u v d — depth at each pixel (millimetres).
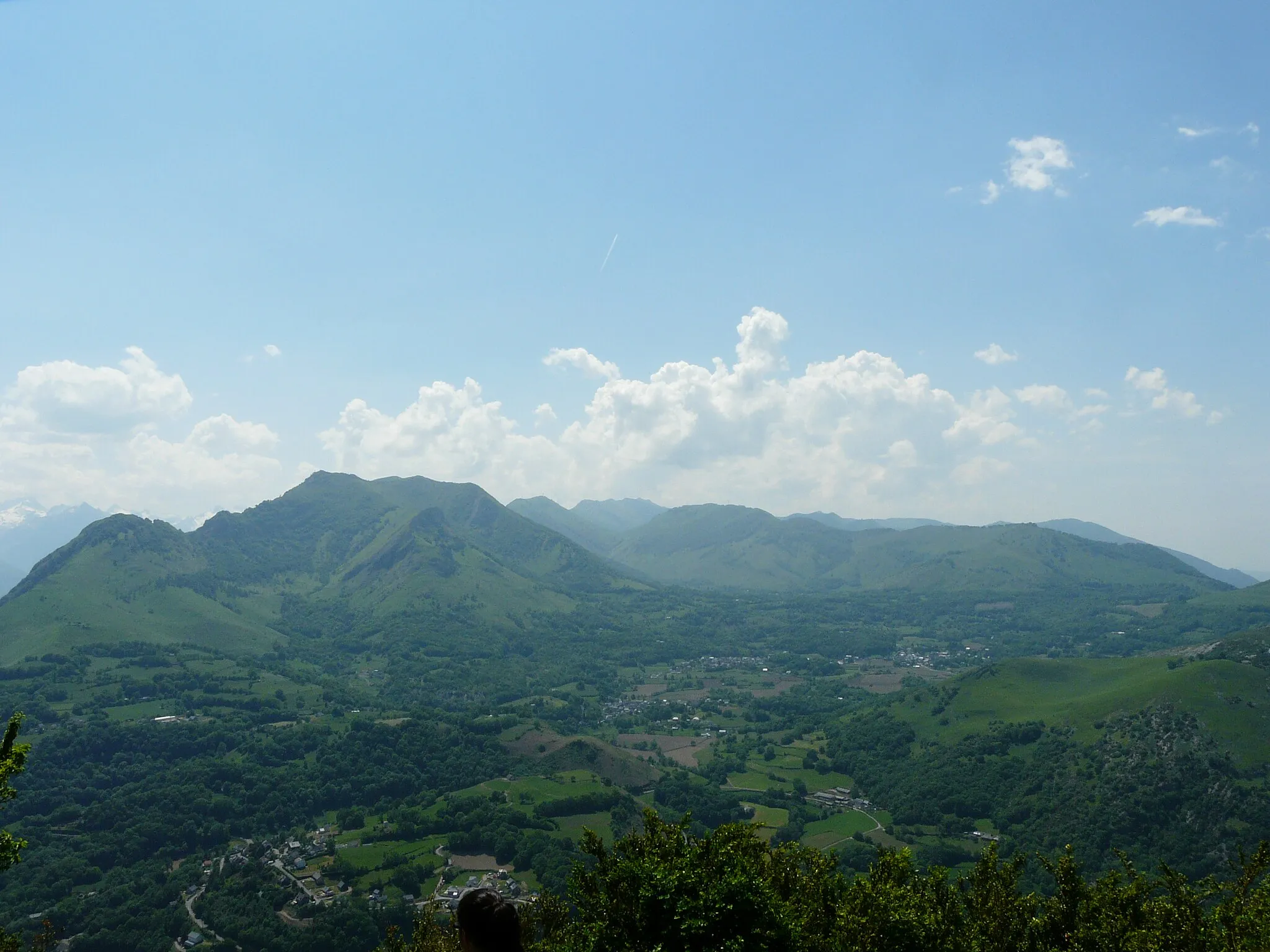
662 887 24203
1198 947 27844
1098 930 29703
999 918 31266
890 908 28047
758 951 23094
